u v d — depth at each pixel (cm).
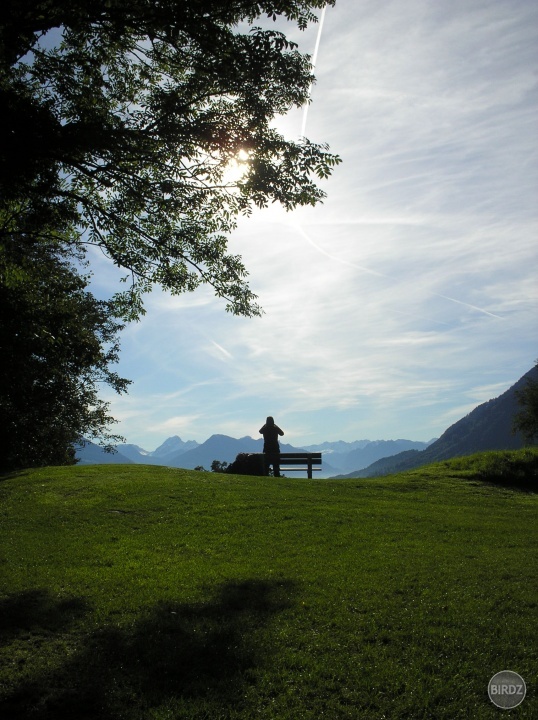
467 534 1215
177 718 500
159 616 725
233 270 1490
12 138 959
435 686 538
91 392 3114
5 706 522
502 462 2209
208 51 1073
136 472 2014
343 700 524
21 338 1625
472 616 700
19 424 2569
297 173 1185
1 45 1012
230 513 1391
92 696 536
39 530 1286
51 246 2209
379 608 742
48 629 705
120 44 1173
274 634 662
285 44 1055
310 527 1262
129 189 1226
